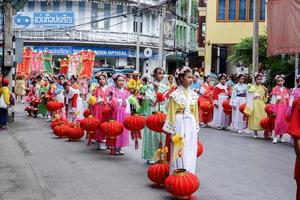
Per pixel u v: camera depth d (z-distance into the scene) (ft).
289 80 82.53
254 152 44.04
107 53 162.71
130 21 167.94
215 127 66.54
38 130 61.21
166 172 29.48
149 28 174.81
